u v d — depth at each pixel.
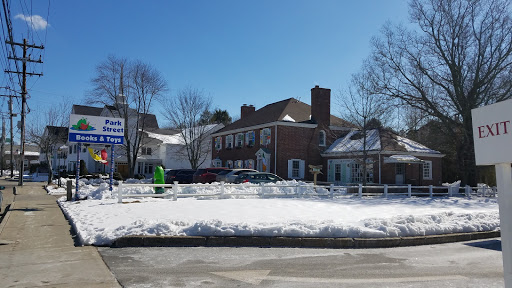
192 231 9.52
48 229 11.07
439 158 31.41
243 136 40.56
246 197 18.88
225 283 6.31
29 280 6.32
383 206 16.73
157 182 18.62
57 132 43.34
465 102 26.58
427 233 10.49
